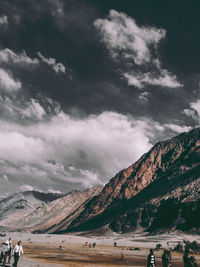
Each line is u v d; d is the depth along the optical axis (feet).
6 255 101.19
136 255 241.14
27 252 232.73
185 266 98.17
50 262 140.36
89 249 321.52
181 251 285.23
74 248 342.64
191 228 651.25
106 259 188.03
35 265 115.85
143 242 547.49
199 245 285.23
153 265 90.63
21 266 107.04
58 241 654.94
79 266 129.18
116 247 396.98
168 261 98.32
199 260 185.57
